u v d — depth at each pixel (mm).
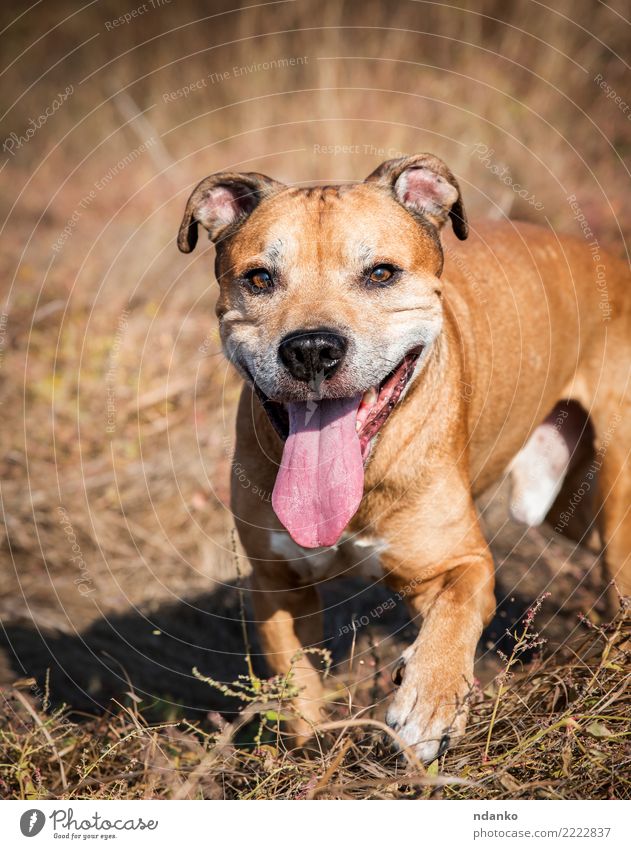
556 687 2928
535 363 3863
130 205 8172
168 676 4070
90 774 3020
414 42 9391
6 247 7754
